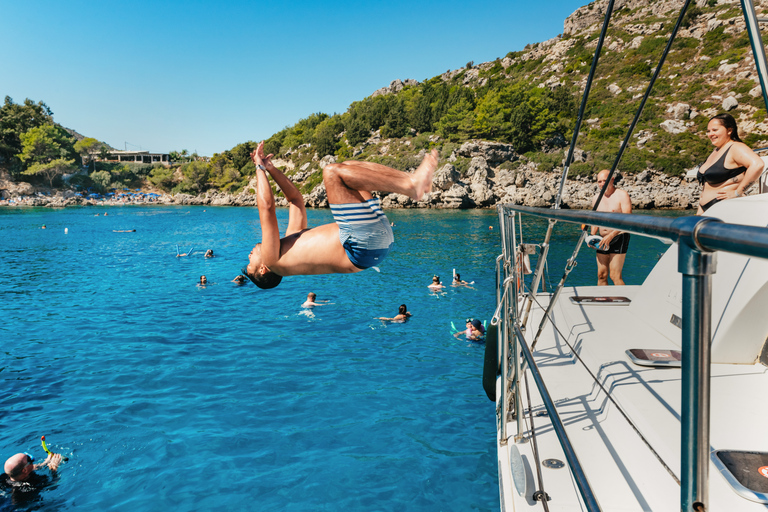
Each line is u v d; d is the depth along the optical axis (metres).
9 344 11.97
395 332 12.83
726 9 89.25
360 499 5.77
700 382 0.84
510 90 81.75
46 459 6.66
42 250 31.42
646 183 58.06
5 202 100.12
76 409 8.25
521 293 4.43
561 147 71.94
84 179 123.81
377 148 91.94
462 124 80.44
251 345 11.79
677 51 85.38
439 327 13.29
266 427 7.57
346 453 6.79
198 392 8.95
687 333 0.85
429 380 9.49
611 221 1.23
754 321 2.88
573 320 4.17
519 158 71.06
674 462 2.08
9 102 128.25
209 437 7.26
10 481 6.03
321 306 15.79
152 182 135.00
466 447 6.93
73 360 10.77
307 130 120.31
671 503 2.02
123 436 7.30
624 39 96.69
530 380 3.53
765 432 2.18
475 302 16.17
